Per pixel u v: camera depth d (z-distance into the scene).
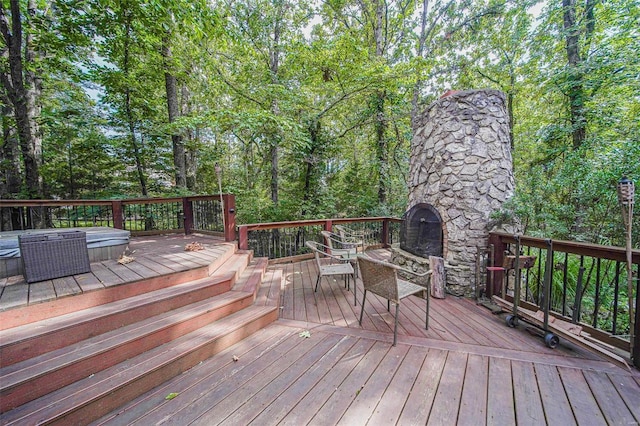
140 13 5.80
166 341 2.09
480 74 9.99
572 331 2.29
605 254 2.27
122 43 6.75
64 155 7.69
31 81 6.66
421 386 1.82
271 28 8.95
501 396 1.72
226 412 1.58
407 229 4.49
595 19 5.95
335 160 10.35
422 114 4.34
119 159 7.71
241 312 2.73
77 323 1.80
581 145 5.61
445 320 2.89
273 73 8.49
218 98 10.41
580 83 5.79
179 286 2.62
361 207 9.12
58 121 6.45
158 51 6.98
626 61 5.30
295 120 8.57
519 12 7.87
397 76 7.21
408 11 9.26
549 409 1.61
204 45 7.79
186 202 5.45
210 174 11.31
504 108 3.78
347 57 7.67
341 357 2.17
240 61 8.67
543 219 3.44
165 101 9.88
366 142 10.98
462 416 1.56
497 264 3.38
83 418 1.46
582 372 1.97
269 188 10.50
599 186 3.27
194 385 1.82
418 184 4.35
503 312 3.06
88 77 6.73
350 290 3.88
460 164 3.69
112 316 1.98
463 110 3.74
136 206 6.36
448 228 3.76
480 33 9.52
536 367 2.03
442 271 3.59
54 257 2.32
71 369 1.60
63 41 6.02
